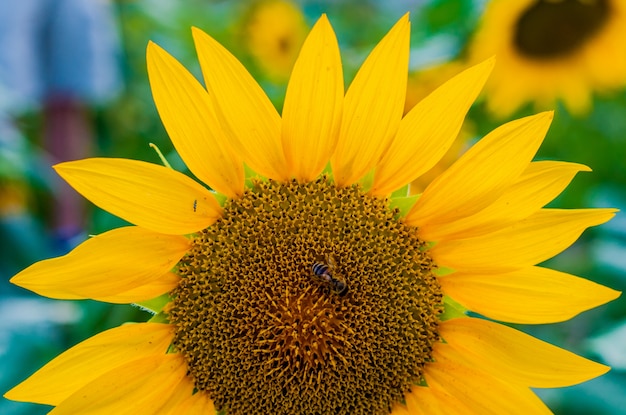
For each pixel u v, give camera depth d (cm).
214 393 38
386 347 38
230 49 64
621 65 56
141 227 37
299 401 38
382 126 37
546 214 37
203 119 36
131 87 72
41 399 37
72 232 56
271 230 38
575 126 58
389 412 38
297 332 38
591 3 55
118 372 37
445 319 39
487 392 38
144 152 62
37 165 56
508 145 37
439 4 56
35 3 58
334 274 37
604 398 46
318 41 36
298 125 37
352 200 38
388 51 36
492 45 56
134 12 68
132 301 37
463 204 37
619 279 52
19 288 51
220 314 38
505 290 38
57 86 59
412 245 38
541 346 38
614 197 54
